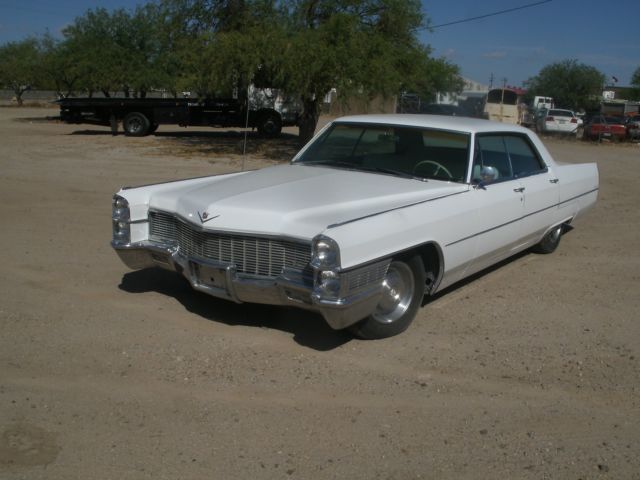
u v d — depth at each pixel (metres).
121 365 4.31
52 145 19.78
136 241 5.36
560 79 59.53
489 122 6.26
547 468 3.29
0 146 18.84
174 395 3.94
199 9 19.80
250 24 18.83
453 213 5.11
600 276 6.71
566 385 4.22
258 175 5.64
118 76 29.36
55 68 31.27
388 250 4.46
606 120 30.50
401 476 3.19
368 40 17.58
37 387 4.00
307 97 18.30
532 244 6.97
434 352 4.66
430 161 5.66
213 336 4.82
